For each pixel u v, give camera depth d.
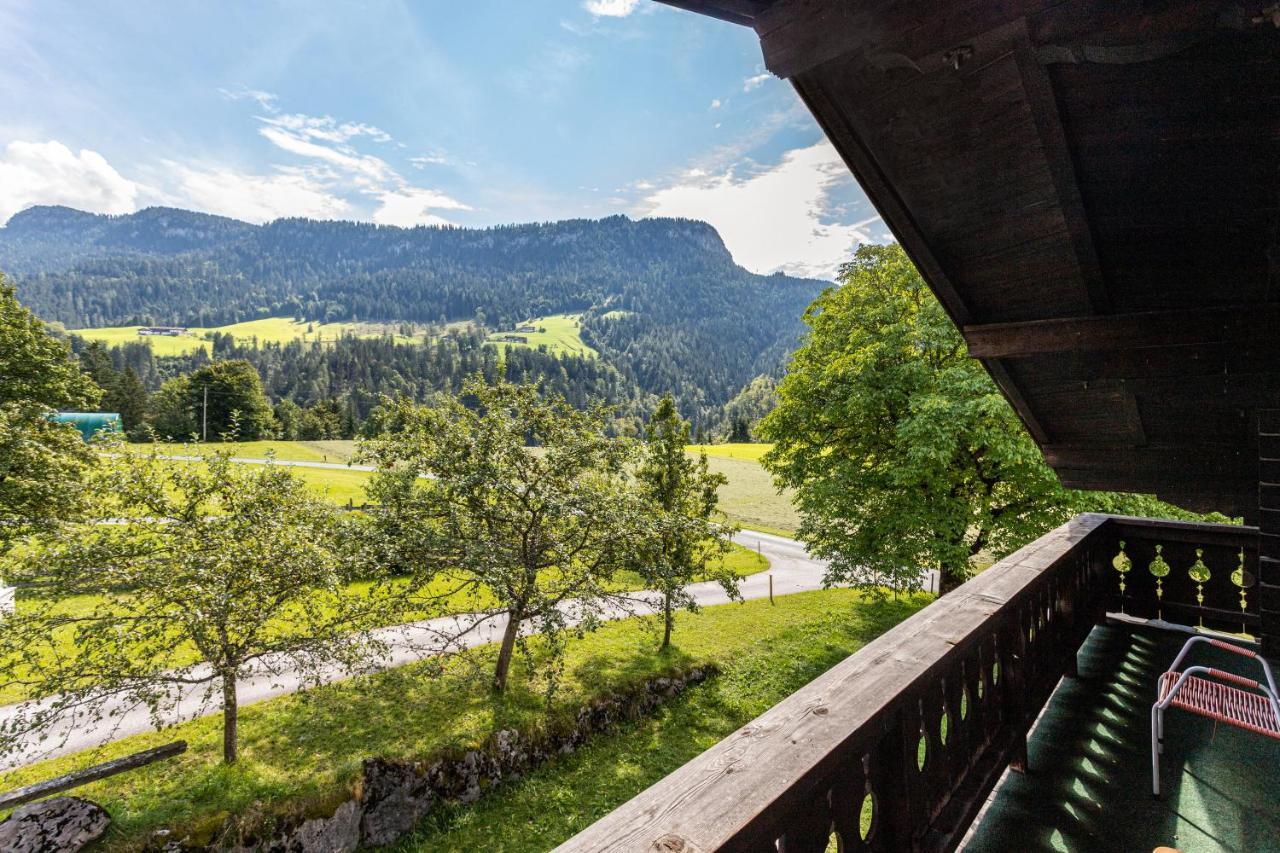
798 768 1.40
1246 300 2.99
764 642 16.84
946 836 2.13
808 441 15.87
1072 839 2.55
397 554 11.48
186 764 9.48
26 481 15.02
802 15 2.05
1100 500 11.79
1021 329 3.58
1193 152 2.29
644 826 1.19
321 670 10.66
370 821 9.17
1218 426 4.16
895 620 18.52
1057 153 2.38
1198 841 2.51
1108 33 1.83
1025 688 3.18
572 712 12.06
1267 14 1.67
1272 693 2.82
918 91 2.27
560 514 11.71
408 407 12.64
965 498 13.47
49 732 10.73
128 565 8.79
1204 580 4.93
